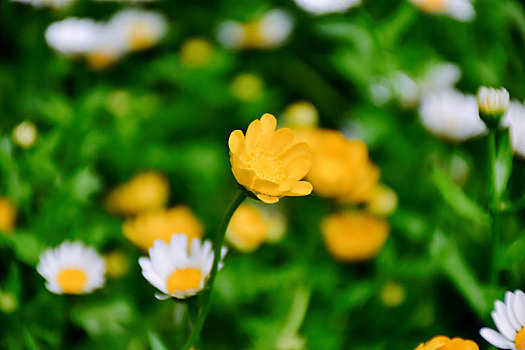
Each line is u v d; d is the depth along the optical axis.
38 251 0.61
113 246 0.69
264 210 0.72
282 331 0.62
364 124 0.73
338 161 0.65
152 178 0.71
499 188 0.56
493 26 0.77
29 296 0.62
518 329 0.52
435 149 0.72
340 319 0.65
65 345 0.62
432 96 0.70
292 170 0.52
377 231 0.66
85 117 0.70
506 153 0.56
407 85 0.74
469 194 0.71
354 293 0.64
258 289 0.65
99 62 0.76
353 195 0.66
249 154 0.52
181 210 0.66
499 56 0.76
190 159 0.74
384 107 0.74
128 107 0.75
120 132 0.74
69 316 0.62
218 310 0.65
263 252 0.69
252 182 0.50
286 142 0.52
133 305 0.65
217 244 0.51
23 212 0.65
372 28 0.73
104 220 0.69
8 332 0.61
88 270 0.60
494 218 0.57
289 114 0.74
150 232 0.64
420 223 0.68
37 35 0.76
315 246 0.68
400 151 0.73
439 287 0.66
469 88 0.76
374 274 0.67
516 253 0.57
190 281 0.54
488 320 0.58
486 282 0.67
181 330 0.57
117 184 0.73
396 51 0.76
